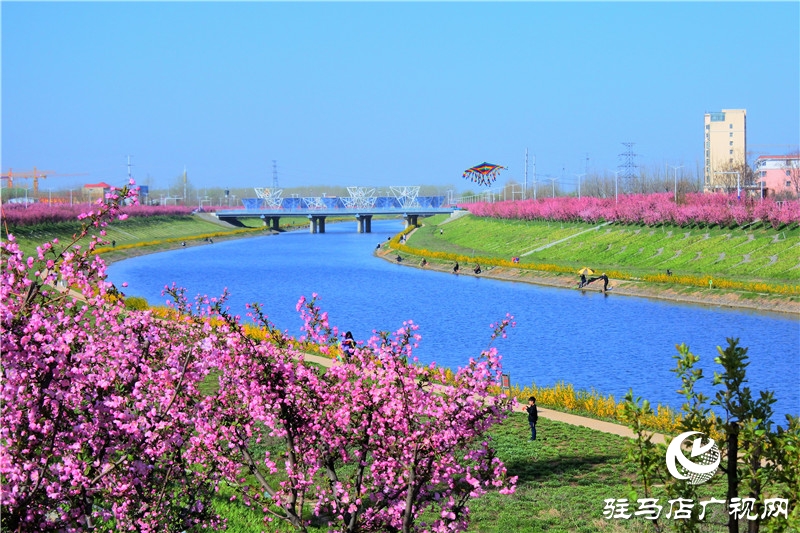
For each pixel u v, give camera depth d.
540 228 181.88
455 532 20.75
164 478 18.56
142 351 18.70
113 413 17.05
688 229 140.12
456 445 20.34
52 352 16.22
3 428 15.98
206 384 35.75
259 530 25.41
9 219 165.62
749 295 98.12
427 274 144.62
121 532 17.78
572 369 67.25
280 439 34.78
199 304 21.59
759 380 61.50
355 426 20.72
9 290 16.36
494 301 108.31
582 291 115.69
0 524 15.48
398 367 19.98
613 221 163.62
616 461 37.97
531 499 33.03
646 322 88.50
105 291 17.77
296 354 21.44
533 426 41.69
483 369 20.08
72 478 16.44
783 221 123.06
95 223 17.92
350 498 21.27
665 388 60.19
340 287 127.12
